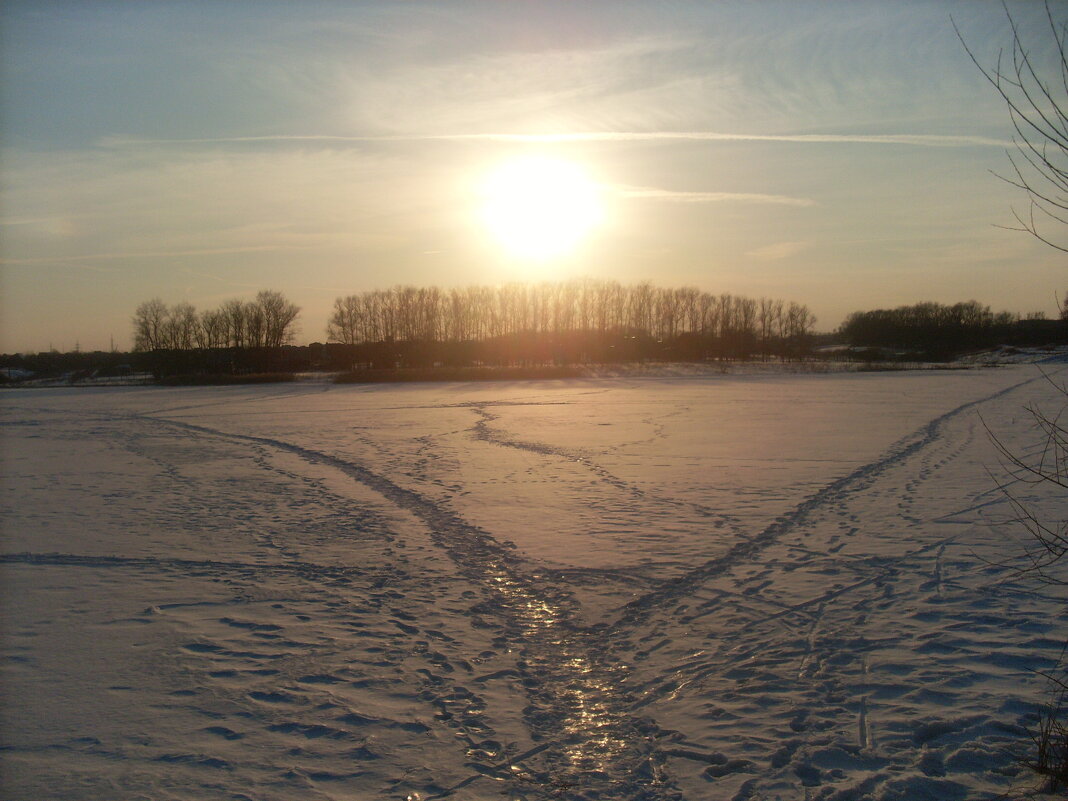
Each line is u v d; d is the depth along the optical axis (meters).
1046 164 4.33
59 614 8.14
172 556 10.47
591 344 85.00
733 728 5.51
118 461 20.67
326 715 5.82
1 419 36.12
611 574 9.34
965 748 5.09
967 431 22.89
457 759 5.15
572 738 5.43
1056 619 7.46
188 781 4.90
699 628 7.54
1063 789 4.55
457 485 15.60
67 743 5.39
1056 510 12.00
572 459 18.92
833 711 5.72
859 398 37.12
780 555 10.02
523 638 7.39
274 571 9.73
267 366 78.75
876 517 11.97
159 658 6.95
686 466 17.44
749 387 48.06
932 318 103.94
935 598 8.18
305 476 17.39
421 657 6.95
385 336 81.88
